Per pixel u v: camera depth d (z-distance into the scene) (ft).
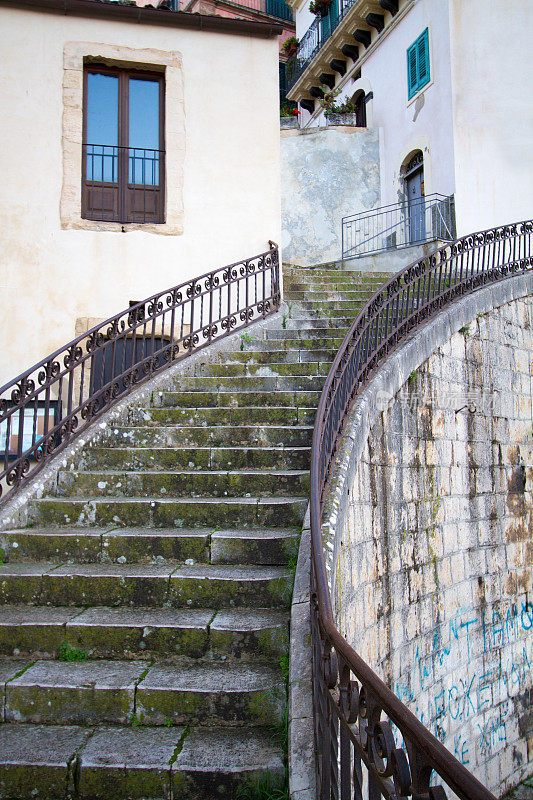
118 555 13.12
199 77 28.76
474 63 40.60
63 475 15.53
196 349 22.45
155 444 17.26
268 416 18.07
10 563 13.23
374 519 15.51
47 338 26.20
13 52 26.68
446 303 23.39
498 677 23.89
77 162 27.04
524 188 40.01
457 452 22.20
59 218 26.76
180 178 28.25
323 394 13.23
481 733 22.45
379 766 5.08
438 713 19.30
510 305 27.22
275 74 29.60
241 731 9.33
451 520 21.34
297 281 32.09
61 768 8.43
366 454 15.28
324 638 7.09
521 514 26.53
